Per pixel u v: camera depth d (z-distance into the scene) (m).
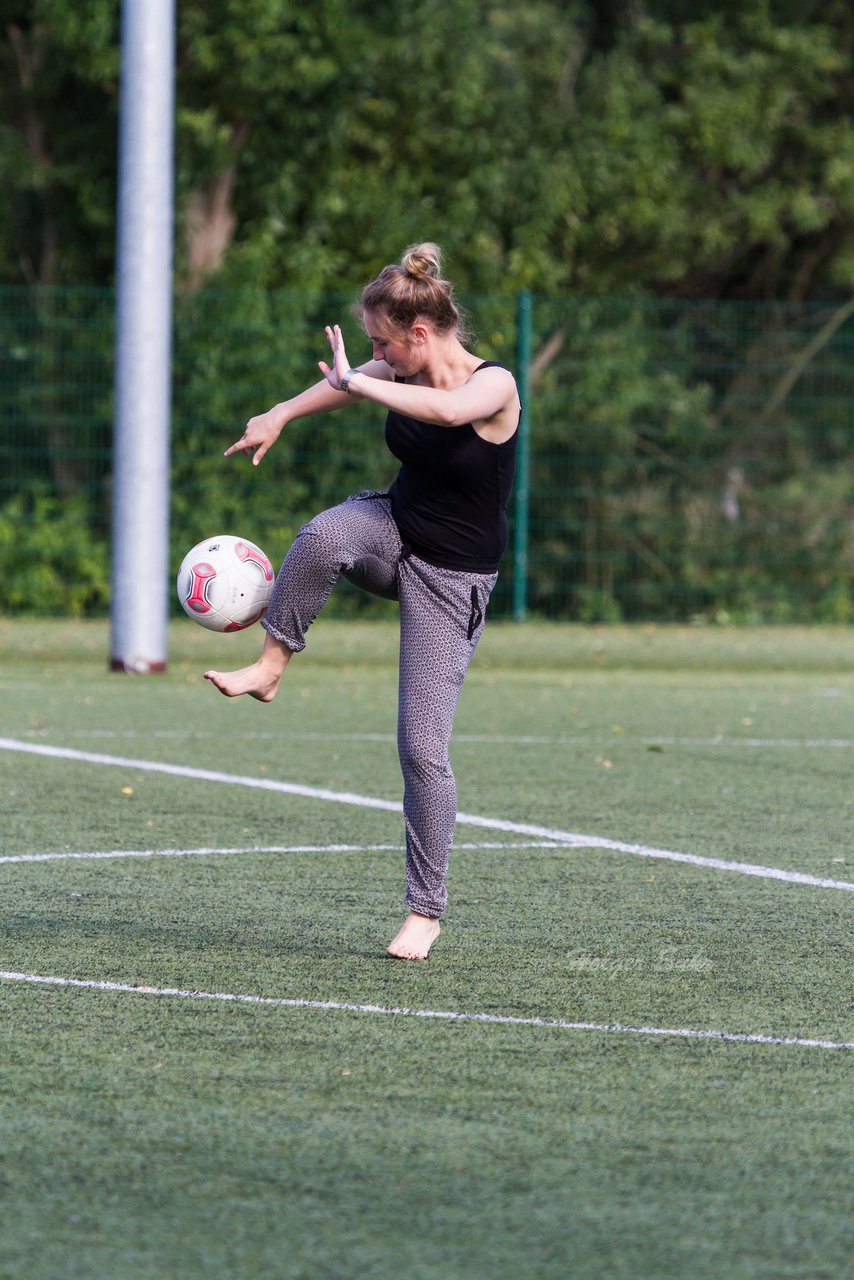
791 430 77.75
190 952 17.88
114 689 45.97
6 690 45.28
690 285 96.75
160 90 46.31
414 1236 10.37
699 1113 12.78
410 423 16.75
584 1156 11.80
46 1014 15.28
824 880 22.59
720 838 25.80
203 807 27.77
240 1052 14.17
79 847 24.06
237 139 81.31
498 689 49.03
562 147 87.38
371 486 72.25
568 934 19.11
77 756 33.22
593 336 74.62
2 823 25.86
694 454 76.19
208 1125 12.32
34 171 81.19
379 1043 14.50
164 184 46.66
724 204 90.88
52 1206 10.77
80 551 72.81
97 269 85.75
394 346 16.69
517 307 70.69
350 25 79.38
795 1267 10.04
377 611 71.94
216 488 71.31
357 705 43.69
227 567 17.23
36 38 83.81
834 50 92.88
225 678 16.94
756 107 88.75
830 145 90.75
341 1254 10.09
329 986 16.50
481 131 85.56
